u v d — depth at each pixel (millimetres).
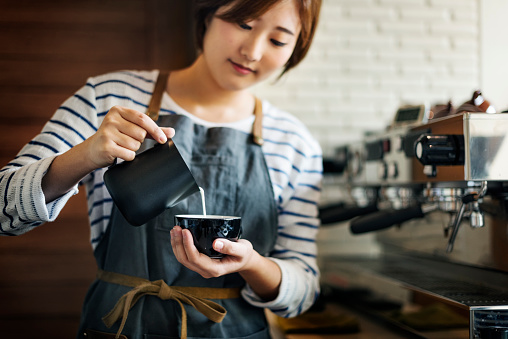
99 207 1146
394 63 2295
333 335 1507
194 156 1160
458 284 1354
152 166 922
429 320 1266
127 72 1235
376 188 1653
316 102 2262
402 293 1422
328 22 2260
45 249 2357
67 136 1084
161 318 1070
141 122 914
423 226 1599
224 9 1094
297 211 1274
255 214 1177
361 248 2217
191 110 1218
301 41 1219
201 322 1086
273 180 1227
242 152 1200
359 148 1780
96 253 1165
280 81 2238
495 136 1057
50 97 2350
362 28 2277
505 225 1179
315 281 1248
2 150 2326
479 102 1226
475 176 1052
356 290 1817
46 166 936
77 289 2371
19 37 2326
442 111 1406
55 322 2355
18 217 947
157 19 2355
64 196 989
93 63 2363
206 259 890
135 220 932
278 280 1130
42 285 2354
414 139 1307
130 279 1089
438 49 2312
